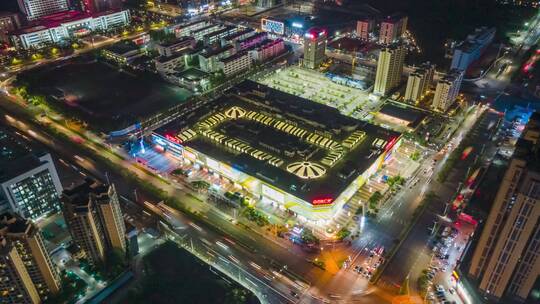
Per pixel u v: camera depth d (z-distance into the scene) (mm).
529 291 199750
